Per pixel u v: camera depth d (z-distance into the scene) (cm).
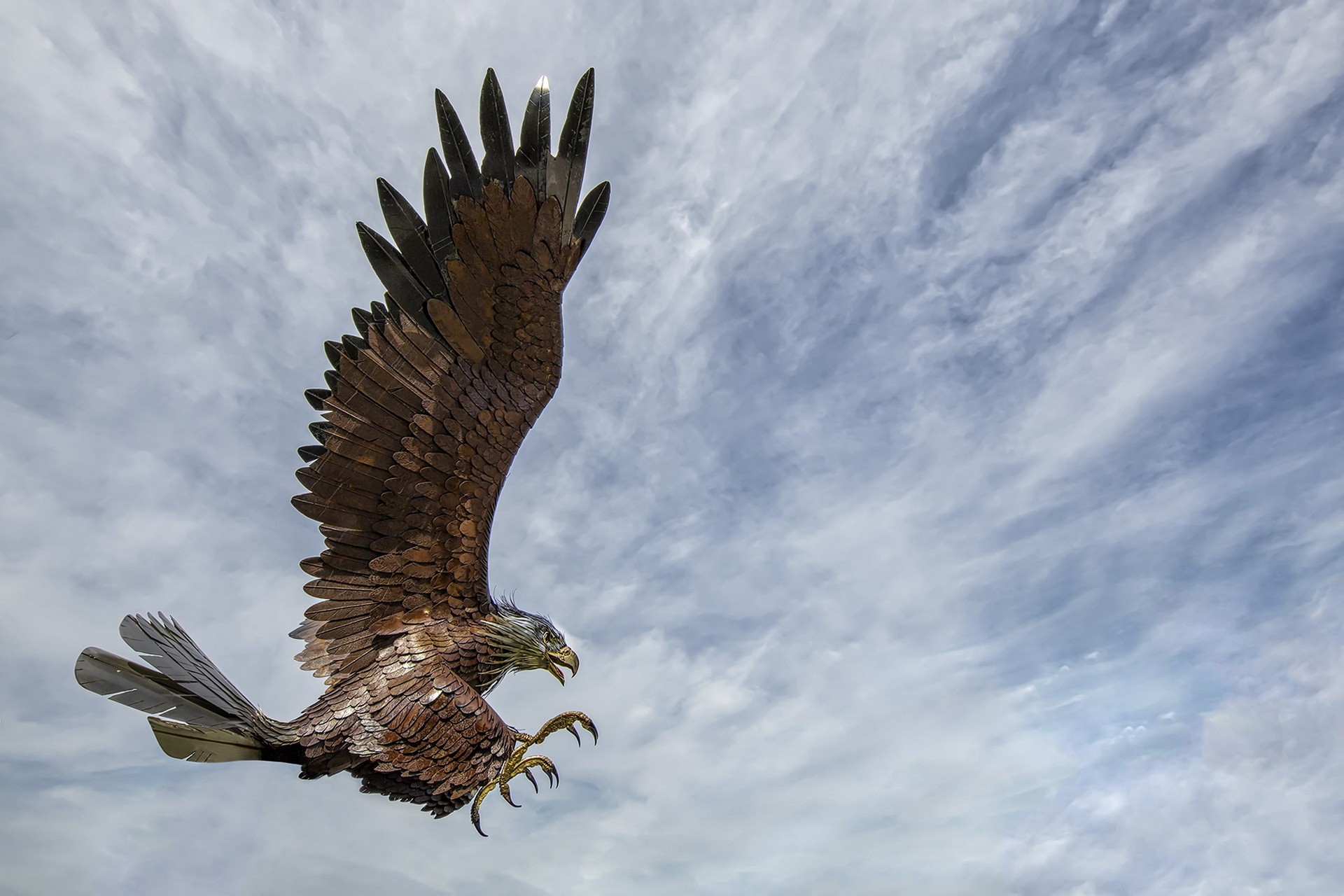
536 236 661
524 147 661
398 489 626
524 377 662
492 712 614
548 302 663
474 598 648
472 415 642
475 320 649
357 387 622
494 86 648
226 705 558
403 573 630
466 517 639
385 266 632
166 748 538
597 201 677
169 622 573
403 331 629
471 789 598
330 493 619
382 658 612
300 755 584
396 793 595
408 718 591
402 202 636
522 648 653
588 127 668
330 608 619
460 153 646
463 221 647
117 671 529
